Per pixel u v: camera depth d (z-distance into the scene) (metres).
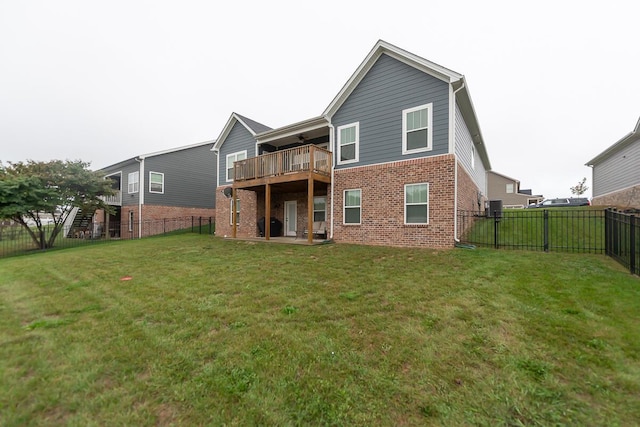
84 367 2.48
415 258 6.88
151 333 3.15
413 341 2.87
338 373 2.36
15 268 7.56
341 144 10.70
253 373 2.36
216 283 5.21
